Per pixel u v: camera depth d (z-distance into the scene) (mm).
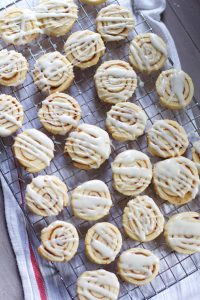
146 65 787
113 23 796
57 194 743
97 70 783
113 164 761
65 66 779
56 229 734
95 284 722
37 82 777
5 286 678
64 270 753
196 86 832
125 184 754
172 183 756
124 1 830
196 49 846
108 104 800
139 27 825
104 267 759
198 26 852
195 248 742
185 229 746
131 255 732
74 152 758
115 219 772
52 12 790
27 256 746
